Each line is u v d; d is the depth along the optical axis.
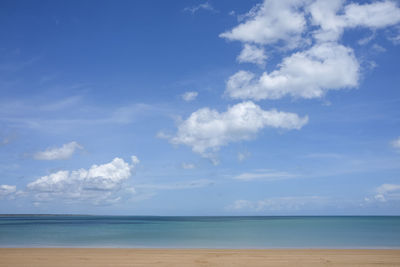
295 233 47.91
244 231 54.03
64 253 20.81
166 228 66.75
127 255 19.89
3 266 15.91
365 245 29.88
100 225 85.38
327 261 17.84
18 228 65.75
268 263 17.12
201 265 16.44
